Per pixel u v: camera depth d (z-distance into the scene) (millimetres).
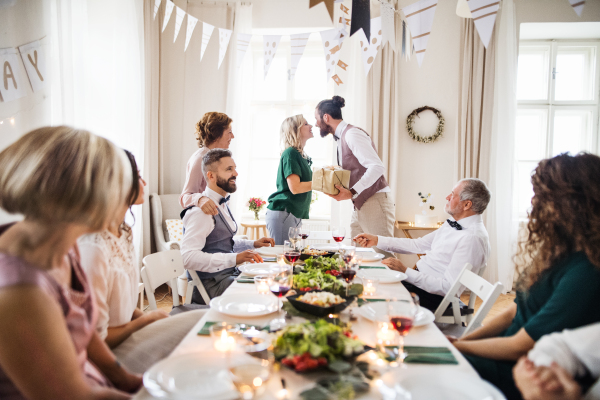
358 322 1258
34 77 2914
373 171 2879
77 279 911
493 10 1681
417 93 4605
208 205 2197
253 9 4613
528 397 820
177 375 876
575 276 1014
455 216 2240
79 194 725
